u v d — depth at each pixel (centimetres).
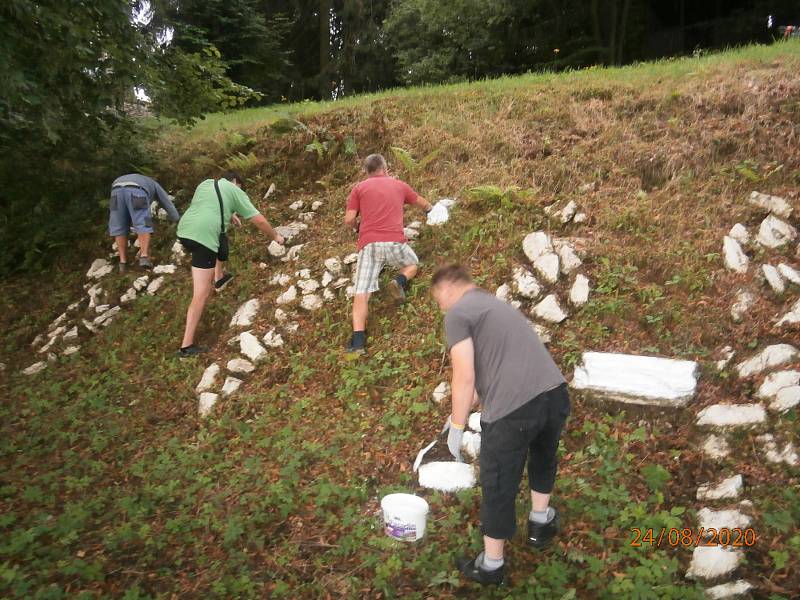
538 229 582
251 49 1723
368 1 2086
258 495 398
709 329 445
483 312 296
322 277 608
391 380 482
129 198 695
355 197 527
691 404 397
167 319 636
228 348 568
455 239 600
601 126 716
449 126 793
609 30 1747
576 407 416
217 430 475
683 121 679
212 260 561
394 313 545
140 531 379
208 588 335
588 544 330
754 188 565
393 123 837
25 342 688
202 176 868
